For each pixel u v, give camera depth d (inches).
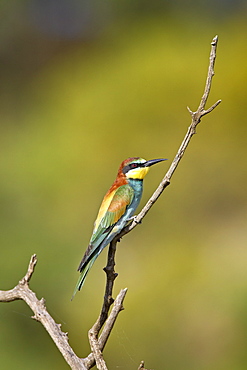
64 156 561.0
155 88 577.0
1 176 561.0
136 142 563.2
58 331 181.8
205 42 598.5
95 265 477.4
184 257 492.4
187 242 508.1
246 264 482.9
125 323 445.1
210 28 611.8
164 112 569.6
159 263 489.7
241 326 437.1
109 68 608.4
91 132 571.2
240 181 544.1
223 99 568.7
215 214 533.3
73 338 440.5
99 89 591.5
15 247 505.0
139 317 451.2
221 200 539.5
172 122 566.9
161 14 642.8
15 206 537.6
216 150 555.5
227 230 520.7
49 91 631.8
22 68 709.3
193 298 458.0
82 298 456.8
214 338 434.6
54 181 549.0
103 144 564.1
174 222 522.6
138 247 500.1
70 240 516.1
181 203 532.4
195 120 182.5
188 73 577.9
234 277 473.1
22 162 569.6
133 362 430.6
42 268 474.9
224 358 428.5
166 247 502.9
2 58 706.2
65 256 496.1
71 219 531.5
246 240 509.4
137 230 507.8
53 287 464.8
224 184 542.6
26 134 603.5
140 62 596.1
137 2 657.0
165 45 600.4
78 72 636.1
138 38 621.6
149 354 434.6
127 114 573.0
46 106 622.5
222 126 565.0
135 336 440.1
